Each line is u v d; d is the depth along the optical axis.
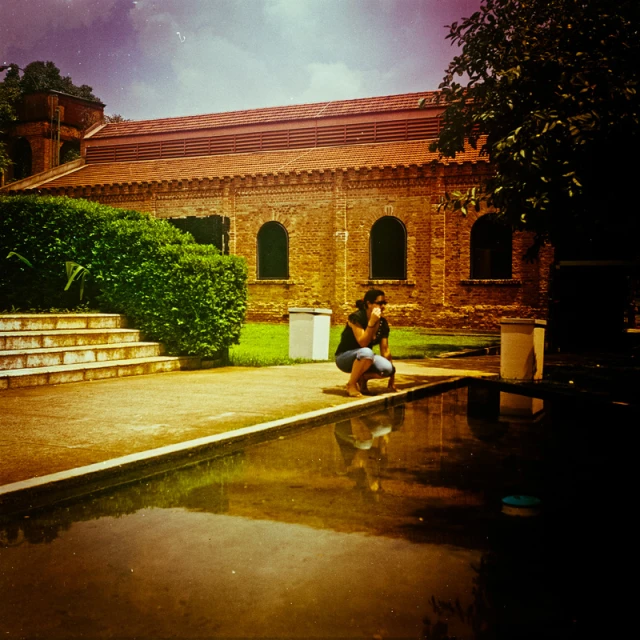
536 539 3.11
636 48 7.82
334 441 5.35
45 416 5.80
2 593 2.51
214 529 3.23
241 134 27.67
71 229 11.07
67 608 2.39
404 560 2.84
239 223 24.98
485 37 9.30
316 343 11.81
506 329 9.34
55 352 8.41
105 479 4.00
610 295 19.09
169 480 4.13
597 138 7.77
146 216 11.80
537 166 7.79
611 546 3.03
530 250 10.20
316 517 3.43
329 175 23.62
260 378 8.80
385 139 25.27
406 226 22.70
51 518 3.39
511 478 4.25
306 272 24.03
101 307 11.07
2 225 11.38
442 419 6.54
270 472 4.33
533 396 8.31
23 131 37.78
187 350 10.11
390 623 2.29
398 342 16.73
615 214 8.71
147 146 29.41
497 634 2.22
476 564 2.81
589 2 8.12
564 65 8.14
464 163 21.73
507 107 8.91
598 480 4.21
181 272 9.91
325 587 2.57
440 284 22.17
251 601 2.45
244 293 10.68
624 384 8.94
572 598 2.49
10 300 11.42
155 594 2.51
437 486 4.05
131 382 8.25
